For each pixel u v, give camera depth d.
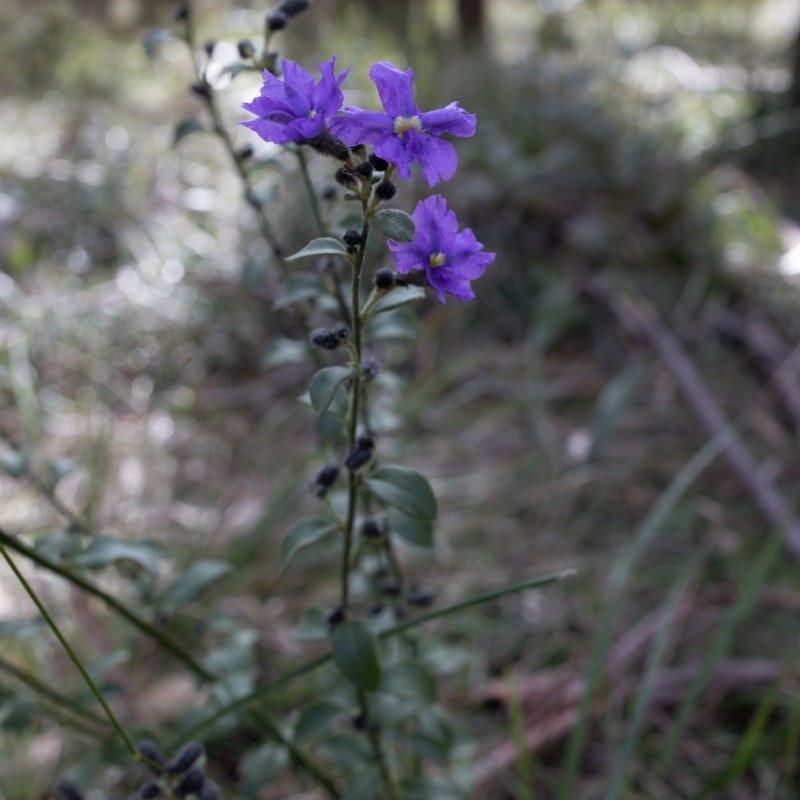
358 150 0.16
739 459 0.37
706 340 0.45
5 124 0.67
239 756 0.28
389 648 0.24
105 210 0.52
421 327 0.23
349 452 0.18
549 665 0.31
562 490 0.38
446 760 0.24
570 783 0.24
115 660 0.23
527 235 0.51
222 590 0.33
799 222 0.55
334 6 0.77
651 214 0.52
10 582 0.31
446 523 0.37
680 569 0.34
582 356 0.46
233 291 0.47
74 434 0.41
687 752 0.28
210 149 0.60
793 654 0.27
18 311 0.45
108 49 0.81
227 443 0.41
